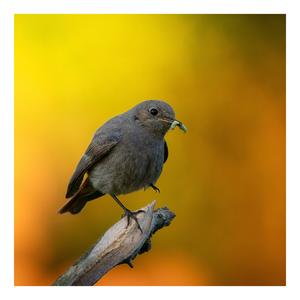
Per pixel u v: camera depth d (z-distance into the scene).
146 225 8.59
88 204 12.60
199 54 13.31
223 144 13.20
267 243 12.93
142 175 9.87
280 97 13.27
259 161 13.15
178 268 12.62
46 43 13.05
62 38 13.09
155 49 13.24
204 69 13.31
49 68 13.04
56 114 12.95
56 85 13.02
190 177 13.07
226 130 13.23
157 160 9.91
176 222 12.89
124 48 13.22
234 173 13.11
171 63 13.25
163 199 12.93
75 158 12.83
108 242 8.49
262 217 13.04
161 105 9.79
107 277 12.19
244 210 13.02
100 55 13.17
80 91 13.06
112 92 13.09
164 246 12.77
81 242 12.51
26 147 12.71
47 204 12.59
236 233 12.91
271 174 13.11
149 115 9.73
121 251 8.45
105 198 12.66
